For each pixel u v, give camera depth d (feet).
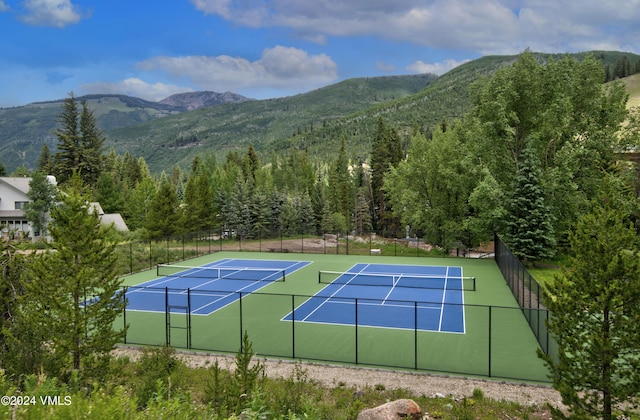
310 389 47.91
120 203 252.62
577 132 146.00
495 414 43.21
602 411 34.30
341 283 114.42
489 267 138.92
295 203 237.25
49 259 47.24
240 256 165.99
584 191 142.20
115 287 49.16
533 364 57.26
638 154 149.07
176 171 475.31
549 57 148.56
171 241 182.29
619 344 33.17
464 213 168.55
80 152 260.01
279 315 82.64
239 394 35.60
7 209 206.08
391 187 205.36
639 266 32.96
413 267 140.36
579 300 34.60
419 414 36.09
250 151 370.32
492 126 145.79
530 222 130.62
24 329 42.37
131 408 20.27
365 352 62.28
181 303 93.25
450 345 64.90
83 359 44.65
